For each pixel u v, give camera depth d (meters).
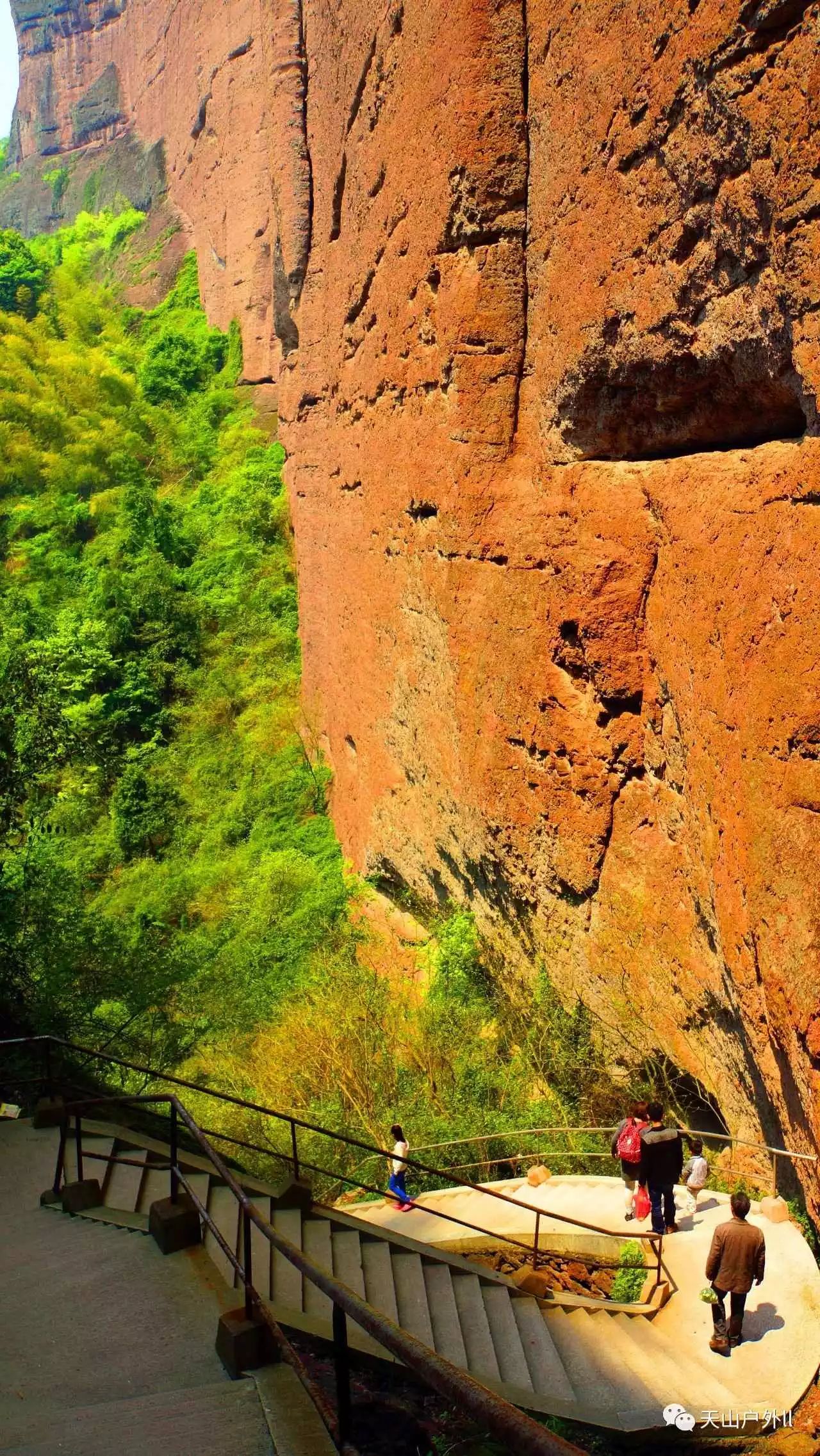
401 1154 12.64
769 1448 7.80
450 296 15.21
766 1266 9.66
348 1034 16.67
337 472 24.42
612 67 10.77
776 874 8.42
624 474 12.14
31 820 19.34
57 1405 5.21
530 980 15.28
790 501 8.50
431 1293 9.39
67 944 17.36
